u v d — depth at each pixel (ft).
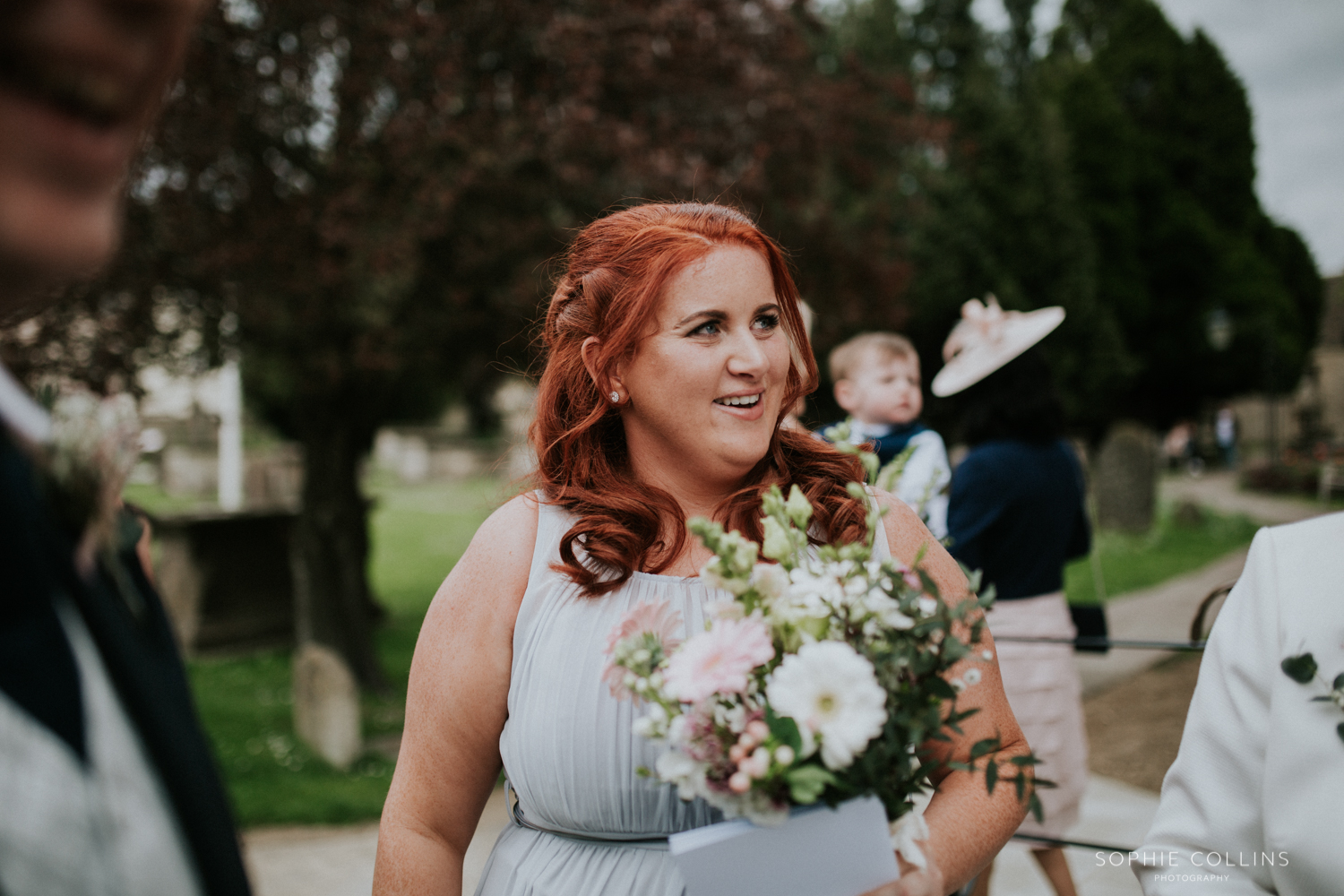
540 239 19.95
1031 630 9.16
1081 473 10.25
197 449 67.72
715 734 3.27
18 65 1.72
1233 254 65.72
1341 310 118.52
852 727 3.09
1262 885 3.77
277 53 17.80
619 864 4.05
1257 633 3.95
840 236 25.17
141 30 1.82
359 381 22.70
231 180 18.29
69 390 2.40
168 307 20.70
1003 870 11.41
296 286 18.01
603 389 4.53
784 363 4.41
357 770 17.19
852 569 3.55
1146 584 29.86
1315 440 101.96
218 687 23.81
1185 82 69.87
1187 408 69.26
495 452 95.40
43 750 1.79
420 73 18.30
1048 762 8.66
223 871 2.12
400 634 30.60
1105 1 80.33
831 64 45.21
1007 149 50.52
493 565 4.49
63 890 1.77
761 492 4.43
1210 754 4.00
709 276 4.23
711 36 20.17
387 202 17.88
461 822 4.42
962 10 63.31
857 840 3.31
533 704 4.17
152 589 2.44
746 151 21.66
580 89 18.44
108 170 1.88
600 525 4.29
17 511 1.88
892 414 10.38
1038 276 50.26
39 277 1.87
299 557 23.88
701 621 4.18
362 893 11.87
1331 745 3.57
